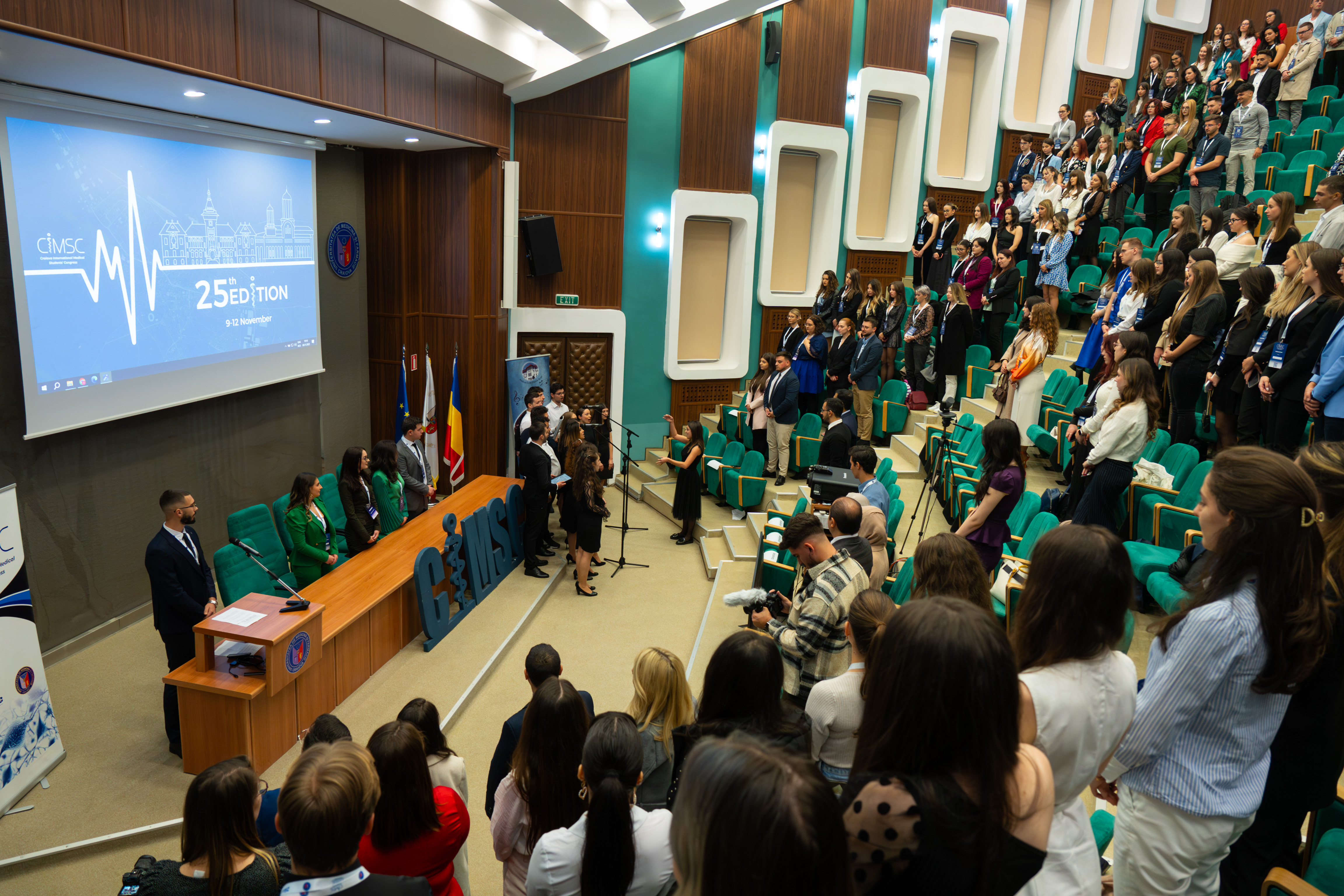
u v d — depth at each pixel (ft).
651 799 9.28
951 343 30.55
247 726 15.57
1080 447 18.66
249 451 27.63
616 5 27.89
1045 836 4.37
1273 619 5.66
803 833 3.09
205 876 7.83
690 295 38.68
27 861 13.83
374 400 33.94
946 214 34.63
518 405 34.01
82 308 20.25
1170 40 44.62
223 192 24.47
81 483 21.47
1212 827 6.01
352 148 31.37
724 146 36.73
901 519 24.73
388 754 8.37
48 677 20.01
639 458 38.50
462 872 10.62
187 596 16.43
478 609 24.36
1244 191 29.99
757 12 31.55
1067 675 5.45
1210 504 6.05
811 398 33.37
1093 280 31.55
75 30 14.40
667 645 22.84
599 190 35.29
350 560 22.20
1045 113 43.04
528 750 8.84
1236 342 18.57
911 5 38.11
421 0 21.81
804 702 12.92
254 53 18.67
